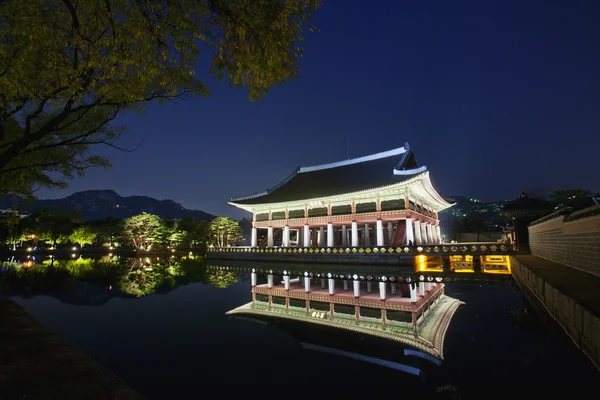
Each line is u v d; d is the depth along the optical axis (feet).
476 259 99.86
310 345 31.53
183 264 144.15
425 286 71.82
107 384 14.99
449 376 21.90
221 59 20.51
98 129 30.66
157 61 19.99
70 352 19.66
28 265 134.31
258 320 42.09
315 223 140.97
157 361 26.43
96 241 288.71
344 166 166.71
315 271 106.63
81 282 78.48
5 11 17.69
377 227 123.24
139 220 238.89
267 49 18.92
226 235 250.57
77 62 20.83
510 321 35.37
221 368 25.00
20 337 22.38
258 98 22.20
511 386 19.48
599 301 23.43
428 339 32.83
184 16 18.17
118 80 21.89
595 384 18.86
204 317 42.39
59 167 35.76
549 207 88.89
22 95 22.33
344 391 20.80
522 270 53.93
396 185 112.78
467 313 41.11
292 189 166.20
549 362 22.48
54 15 18.85
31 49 18.76
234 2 18.06
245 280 88.38
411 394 20.06
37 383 14.74
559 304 27.81
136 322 39.40
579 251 42.60
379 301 58.13
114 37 18.60
